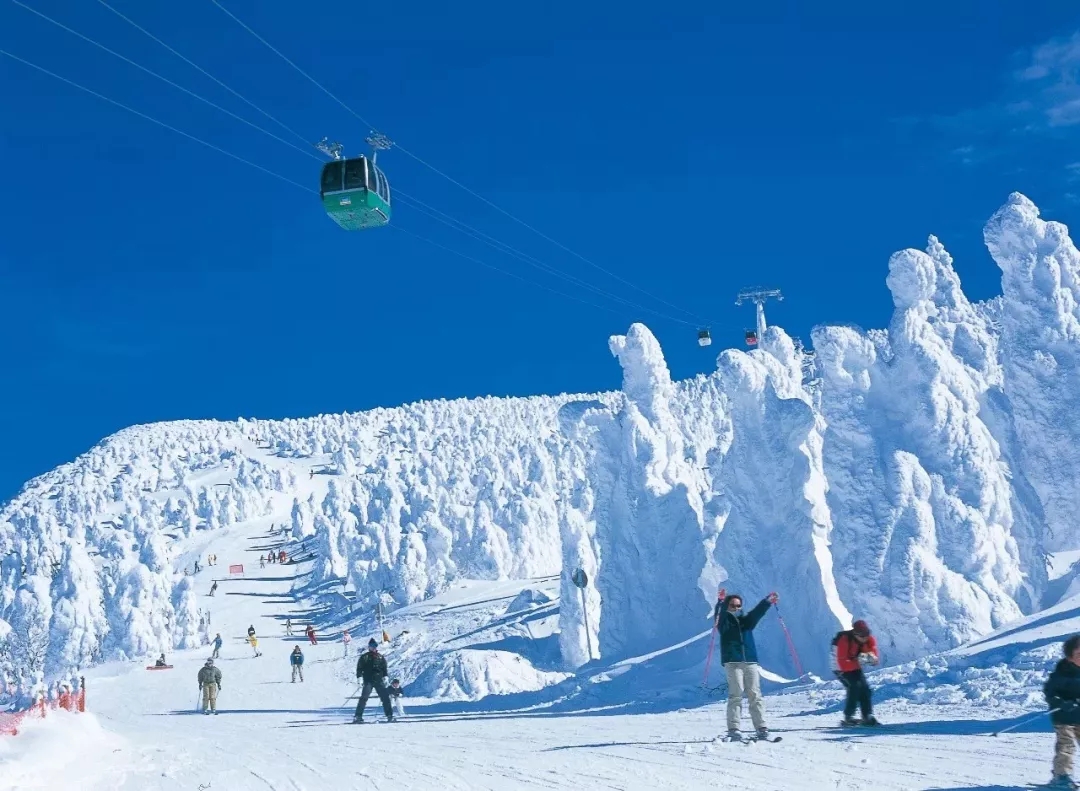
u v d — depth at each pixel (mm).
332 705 33938
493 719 20062
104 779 10555
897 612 23016
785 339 39750
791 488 27422
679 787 7648
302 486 194750
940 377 26328
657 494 36156
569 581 40438
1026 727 10016
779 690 21250
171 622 76438
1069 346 34125
